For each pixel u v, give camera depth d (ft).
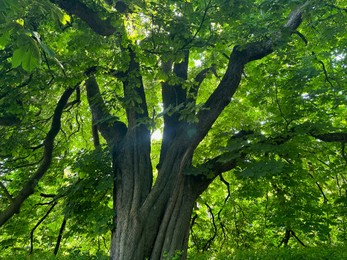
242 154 28.68
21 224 40.06
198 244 42.24
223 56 34.42
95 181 28.40
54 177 40.47
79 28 28.58
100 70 28.89
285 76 36.24
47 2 12.10
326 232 33.73
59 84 28.60
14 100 27.55
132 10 23.25
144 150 28.73
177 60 27.68
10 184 39.09
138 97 27.73
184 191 26.53
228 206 42.19
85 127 46.52
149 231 24.68
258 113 43.47
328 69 37.11
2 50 24.53
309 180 37.52
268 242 44.88
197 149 37.73
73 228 31.37
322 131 29.01
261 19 28.76
